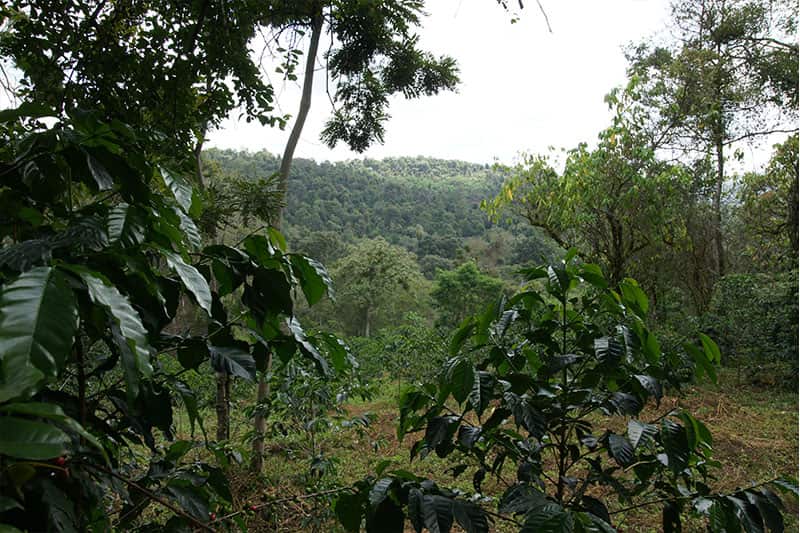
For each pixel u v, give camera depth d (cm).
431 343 848
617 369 155
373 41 473
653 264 981
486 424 146
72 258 87
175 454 135
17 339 55
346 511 132
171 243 103
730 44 1286
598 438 161
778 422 663
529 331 173
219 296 119
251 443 450
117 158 99
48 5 277
